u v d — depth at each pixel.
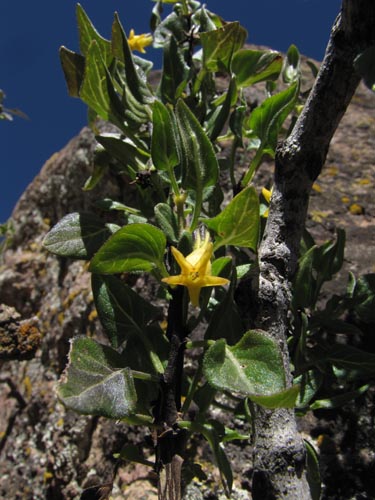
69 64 0.20
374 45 0.12
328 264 0.21
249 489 0.22
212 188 0.16
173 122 0.16
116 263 0.15
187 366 0.25
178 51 0.20
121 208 0.19
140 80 0.19
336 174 0.32
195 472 0.18
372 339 0.24
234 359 0.13
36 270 0.38
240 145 0.20
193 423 0.14
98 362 0.14
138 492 0.24
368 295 0.20
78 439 0.28
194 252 0.15
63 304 0.34
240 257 0.22
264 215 0.19
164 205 0.16
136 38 0.24
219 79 0.36
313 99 0.16
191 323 0.16
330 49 0.15
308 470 0.18
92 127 0.22
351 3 0.14
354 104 0.38
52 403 0.31
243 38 0.21
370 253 0.28
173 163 0.16
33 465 0.29
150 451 0.25
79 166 0.37
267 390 0.13
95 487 0.16
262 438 0.14
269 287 0.16
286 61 0.24
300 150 0.16
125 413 0.13
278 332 0.15
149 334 0.17
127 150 0.19
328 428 0.23
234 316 0.16
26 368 0.34
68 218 0.18
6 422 0.33
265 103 0.18
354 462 0.22
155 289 0.29
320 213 0.30
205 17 0.22
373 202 0.30
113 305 0.17
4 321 0.34
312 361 0.18
